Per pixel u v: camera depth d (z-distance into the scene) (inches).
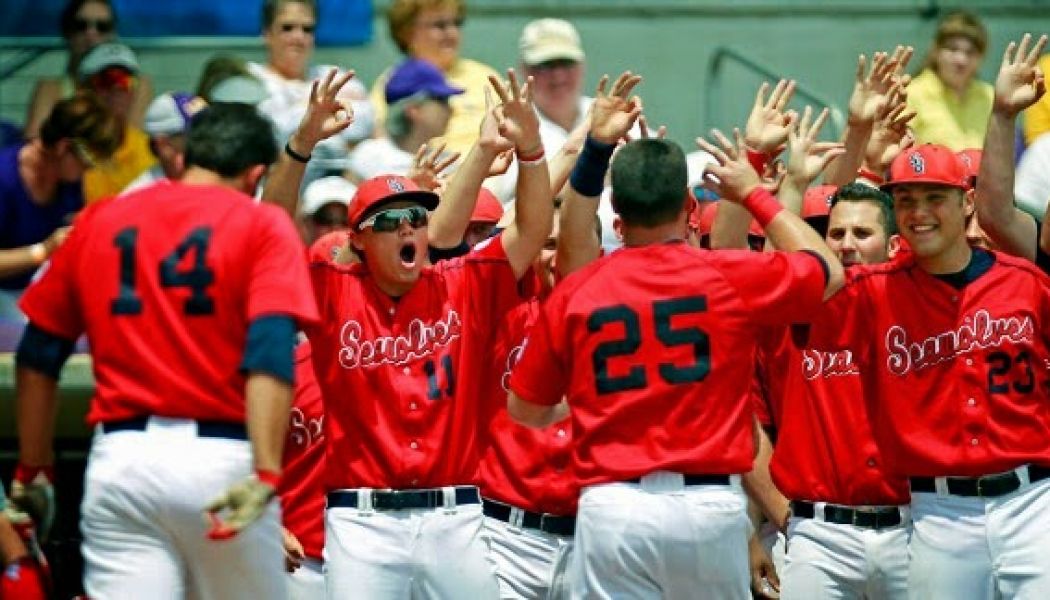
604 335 1066.7
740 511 1072.8
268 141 1059.9
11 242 1402.6
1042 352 1151.0
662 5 1950.1
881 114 1321.4
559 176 1219.9
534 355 1088.8
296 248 1021.2
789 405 1230.9
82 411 1483.8
